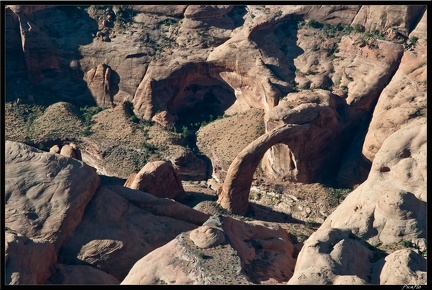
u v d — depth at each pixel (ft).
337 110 582.35
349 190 558.56
